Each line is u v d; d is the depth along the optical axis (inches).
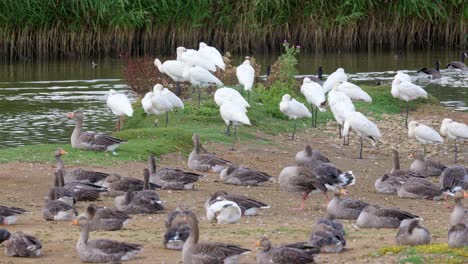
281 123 1131.3
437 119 1212.5
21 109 1261.1
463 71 1664.6
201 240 612.4
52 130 1119.6
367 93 1272.1
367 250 581.0
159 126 1077.1
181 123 1089.4
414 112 1249.4
